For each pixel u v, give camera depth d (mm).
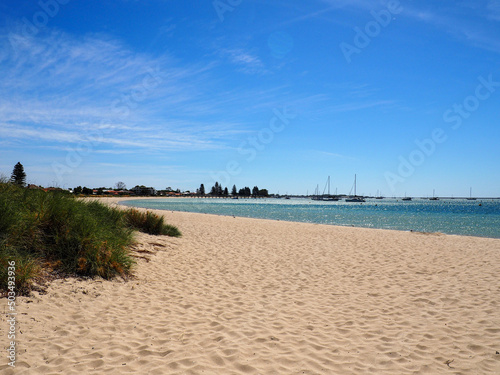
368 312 5117
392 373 3281
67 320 4156
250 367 3311
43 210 6215
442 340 4090
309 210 55594
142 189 141750
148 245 9164
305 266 8539
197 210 46188
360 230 18062
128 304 5012
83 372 3057
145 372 3111
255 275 7492
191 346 3742
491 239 14344
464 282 6941
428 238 14445
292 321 4688
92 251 5980
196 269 7699
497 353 3734
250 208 60781
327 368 3354
